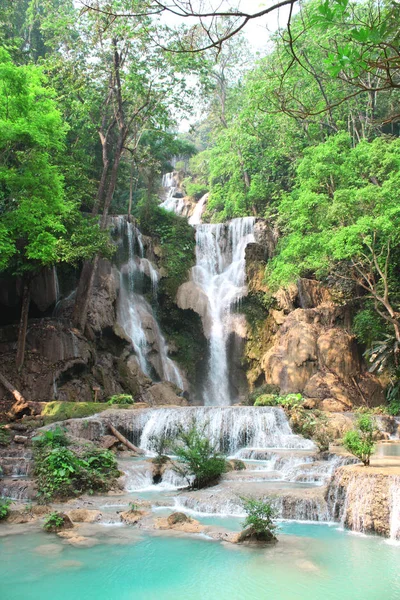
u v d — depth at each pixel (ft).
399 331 73.72
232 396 95.66
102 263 91.97
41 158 59.98
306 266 82.79
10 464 47.88
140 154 112.06
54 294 84.84
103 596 22.13
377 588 22.70
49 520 32.89
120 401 71.41
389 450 49.96
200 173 178.29
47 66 91.04
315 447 57.16
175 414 61.31
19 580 24.07
